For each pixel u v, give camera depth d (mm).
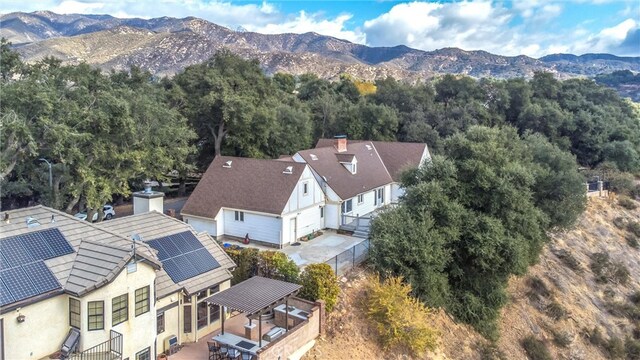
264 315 22172
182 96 45219
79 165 28547
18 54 31750
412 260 25656
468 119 65562
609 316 35562
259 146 47500
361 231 34375
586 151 66438
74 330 15773
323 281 22469
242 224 32375
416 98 71438
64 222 18703
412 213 28219
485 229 28562
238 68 50469
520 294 33438
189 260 20953
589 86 82375
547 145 46500
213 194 33906
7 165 25500
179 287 19297
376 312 23188
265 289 20219
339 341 21891
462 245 28969
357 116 61906
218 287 21453
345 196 35844
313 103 67938
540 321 31938
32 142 24328
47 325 15305
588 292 36906
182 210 33594
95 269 16141
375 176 42094
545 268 37062
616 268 39938
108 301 15789
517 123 70375
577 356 30203
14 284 14797
